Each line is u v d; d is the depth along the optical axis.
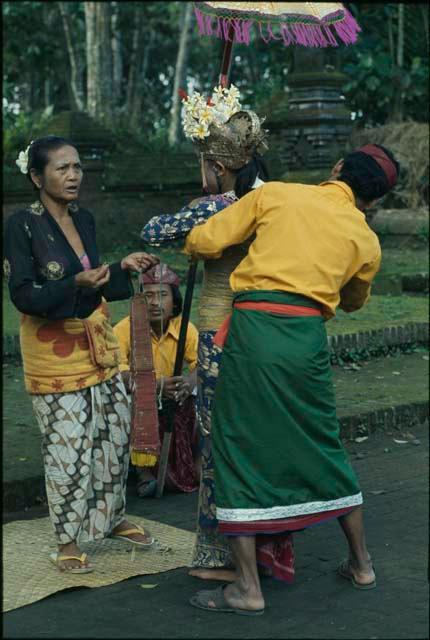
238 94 4.38
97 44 17.72
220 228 4.09
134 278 8.12
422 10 16.52
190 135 4.28
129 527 4.66
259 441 3.91
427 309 9.93
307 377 3.94
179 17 23.56
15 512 5.18
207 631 3.76
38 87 27.48
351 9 15.83
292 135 12.04
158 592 4.16
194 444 5.58
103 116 15.27
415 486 5.69
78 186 4.31
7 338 7.93
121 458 4.54
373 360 8.59
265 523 3.90
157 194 13.32
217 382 4.01
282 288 3.95
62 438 4.32
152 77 30.66
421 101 16.84
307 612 3.96
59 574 4.31
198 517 4.34
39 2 20.89
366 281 4.23
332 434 4.05
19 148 12.70
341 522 4.17
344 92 16.61
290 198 4.02
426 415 7.18
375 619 3.88
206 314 4.27
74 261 4.29
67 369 4.32
